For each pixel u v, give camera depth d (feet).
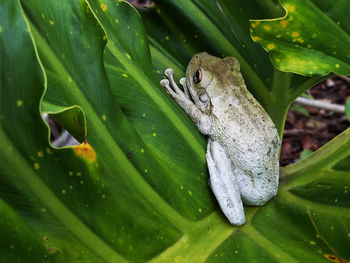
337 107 1.22
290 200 0.79
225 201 0.74
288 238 0.74
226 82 0.80
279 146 0.81
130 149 0.64
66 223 0.59
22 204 0.57
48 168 0.57
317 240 0.74
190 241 0.70
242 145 0.77
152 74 0.75
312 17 0.67
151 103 0.72
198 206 0.73
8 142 0.54
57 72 0.60
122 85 0.70
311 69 0.69
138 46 0.73
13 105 0.53
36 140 0.55
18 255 0.55
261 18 0.83
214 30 0.84
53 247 0.58
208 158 0.77
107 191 0.61
